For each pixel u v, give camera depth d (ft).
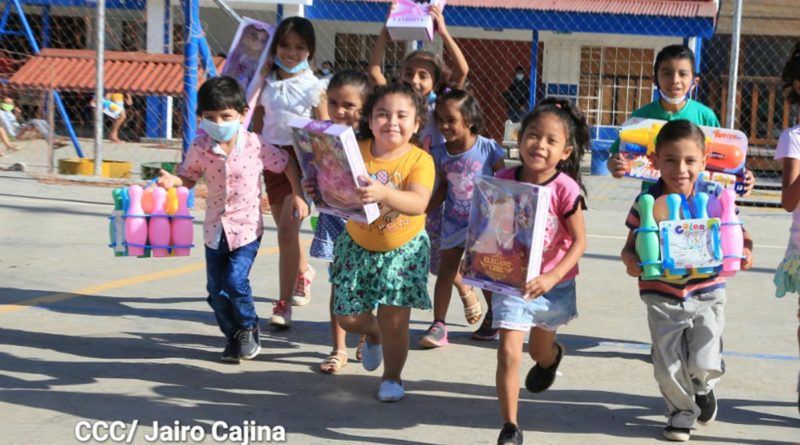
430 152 17.75
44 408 14.21
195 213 31.96
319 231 18.25
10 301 20.40
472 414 14.73
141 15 66.33
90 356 16.93
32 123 50.83
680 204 13.48
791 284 14.34
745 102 59.47
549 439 13.76
